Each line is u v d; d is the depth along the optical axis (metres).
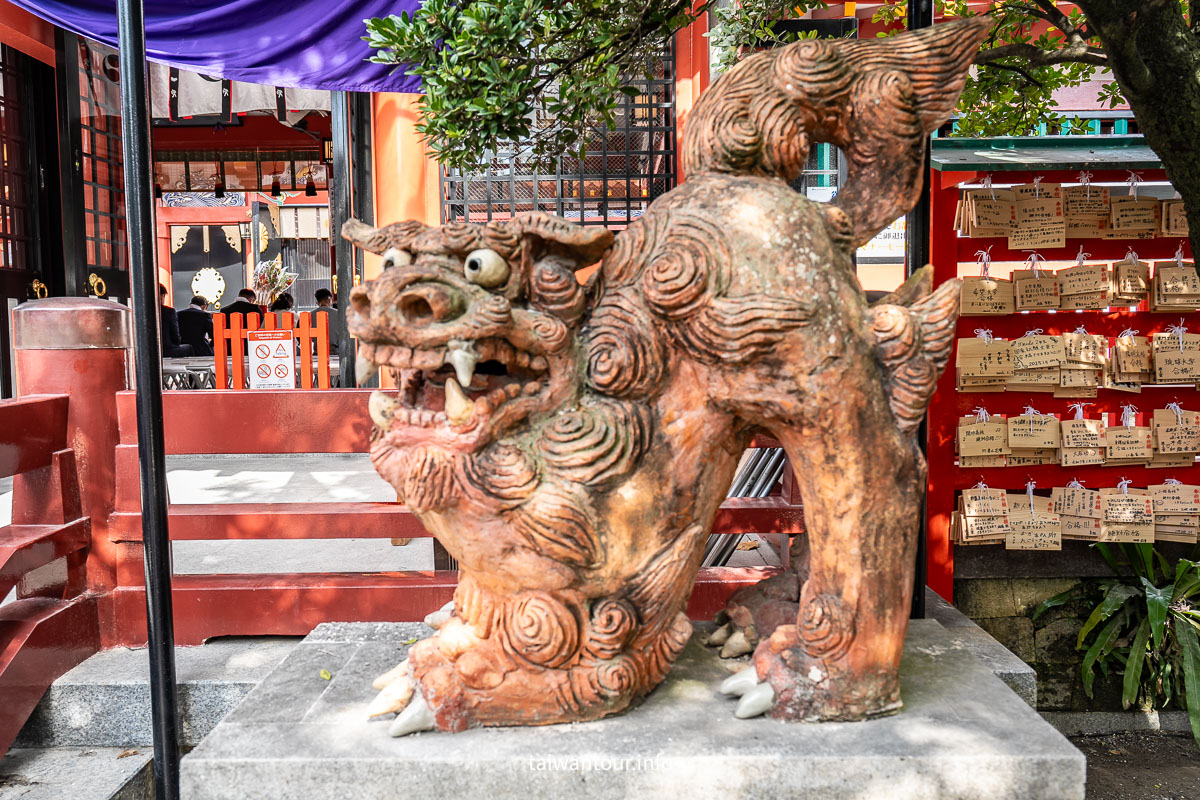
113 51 7.50
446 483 1.67
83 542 2.69
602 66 2.73
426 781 1.66
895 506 1.75
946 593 3.19
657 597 1.78
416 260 1.68
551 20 2.58
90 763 2.43
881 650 1.77
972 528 3.06
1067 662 3.30
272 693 2.00
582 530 1.68
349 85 4.71
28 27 6.45
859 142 1.96
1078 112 6.23
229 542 5.04
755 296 1.66
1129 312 3.15
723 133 1.88
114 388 2.74
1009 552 3.22
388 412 1.76
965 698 1.92
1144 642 3.10
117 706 2.51
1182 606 3.16
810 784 1.64
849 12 5.81
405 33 2.40
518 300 1.71
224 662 2.63
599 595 1.76
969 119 3.93
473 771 1.65
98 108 7.34
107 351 2.72
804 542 2.13
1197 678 3.00
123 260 7.78
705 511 1.83
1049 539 3.04
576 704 1.76
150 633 2.11
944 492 3.16
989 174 3.04
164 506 2.11
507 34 2.34
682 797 1.65
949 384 3.11
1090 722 3.30
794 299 1.66
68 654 2.58
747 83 1.92
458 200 6.01
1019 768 1.64
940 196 3.12
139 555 2.75
